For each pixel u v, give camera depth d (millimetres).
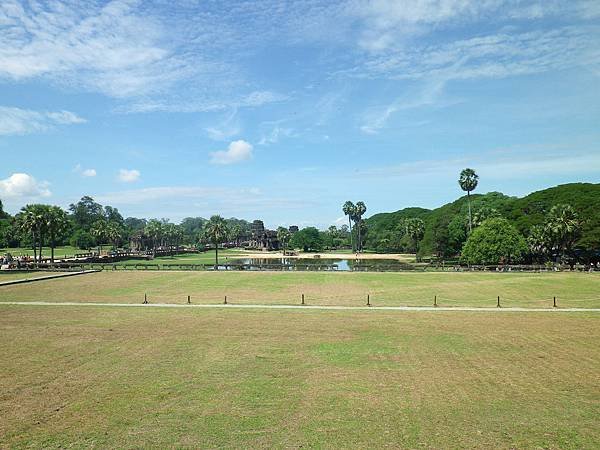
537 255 93125
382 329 33969
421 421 17719
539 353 27281
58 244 175750
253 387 21453
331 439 16188
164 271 82875
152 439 16234
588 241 85938
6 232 157750
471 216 110625
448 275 74500
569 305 45281
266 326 35031
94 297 50719
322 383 22031
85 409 18922
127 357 26438
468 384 21922
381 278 70875
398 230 180125
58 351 27734
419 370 24062
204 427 17188
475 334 32281
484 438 16281
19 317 38719
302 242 196500
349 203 182875
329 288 58906
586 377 22891
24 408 19047
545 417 18094
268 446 15688
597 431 16844
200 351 27719
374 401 19750
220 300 48750
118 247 178375
